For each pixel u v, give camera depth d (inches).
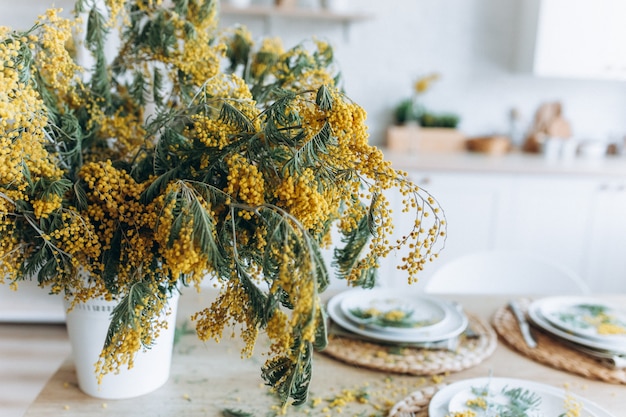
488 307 62.5
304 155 38.4
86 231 40.4
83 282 42.9
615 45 119.3
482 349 53.2
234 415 45.1
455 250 116.0
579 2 116.9
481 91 136.2
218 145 41.0
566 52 119.8
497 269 72.7
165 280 42.1
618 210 117.0
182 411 45.3
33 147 39.8
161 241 38.4
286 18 127.5
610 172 114.0
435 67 133.9
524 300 64.0
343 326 54.5
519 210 115.8
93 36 46.3
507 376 50.5
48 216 40.5
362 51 131.7
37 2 65.4
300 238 36.9
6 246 40.8
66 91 43.9
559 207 116.2
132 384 46.1
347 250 44.2
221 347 53.1
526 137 137.3
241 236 40.1
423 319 56.2
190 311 58.5
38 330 67.2
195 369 49.9
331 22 128.7
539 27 118.6
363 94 134.0
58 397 46.3
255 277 41.3
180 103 49.5
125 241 40.8
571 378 50.6
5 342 64.3
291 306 39.6
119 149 48.2
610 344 53.4
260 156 39.9
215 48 47.8
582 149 130.8
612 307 60.7
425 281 115.2
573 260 119.2
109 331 38.1
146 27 47.8
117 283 41.9
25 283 65.3
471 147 134.0
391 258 112.1
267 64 51.5
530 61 123.1
